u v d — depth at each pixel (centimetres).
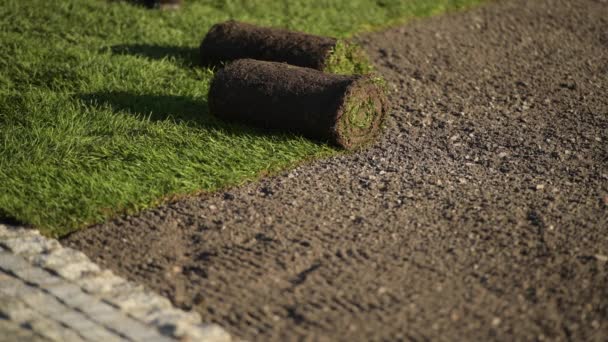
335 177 766
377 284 579
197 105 916
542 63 1125
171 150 795
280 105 821
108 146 799
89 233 654
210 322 534
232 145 812
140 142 810
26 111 876
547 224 670
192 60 1053
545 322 536
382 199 720
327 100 803
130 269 601
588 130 892
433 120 922
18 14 1159
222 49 1006
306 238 646
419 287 575
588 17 1353
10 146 788
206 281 582
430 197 724
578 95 1003
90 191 709
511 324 534
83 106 895
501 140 866
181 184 729
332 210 696
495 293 569
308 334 521
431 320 537
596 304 556
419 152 831
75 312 537
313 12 1283
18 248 619
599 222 677
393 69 1079
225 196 721
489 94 1006
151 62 1032
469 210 698
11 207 673
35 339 505
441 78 1056
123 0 1267
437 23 1299
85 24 1149
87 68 991
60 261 602
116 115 869
